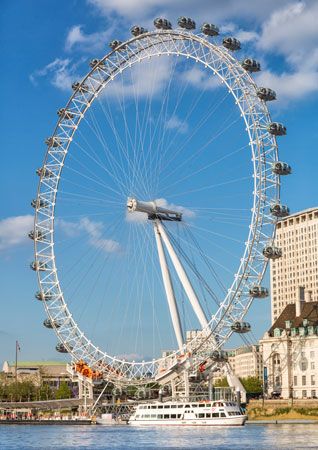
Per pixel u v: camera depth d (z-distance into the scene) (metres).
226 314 198.12
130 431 192.50
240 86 194.25
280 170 192.50
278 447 138.25
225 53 195.25
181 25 197.88
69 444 154.62
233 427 199.38
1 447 148.88
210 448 138.62
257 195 193.62
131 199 197.50
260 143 193.25
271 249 193.75
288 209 195.00
